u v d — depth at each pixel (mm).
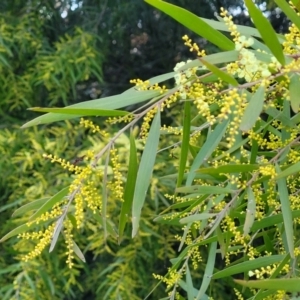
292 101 555
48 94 1893
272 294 715
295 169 599
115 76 2160
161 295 1596
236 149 751
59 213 647
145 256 1534
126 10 1962
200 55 626
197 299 792
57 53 1757
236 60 580
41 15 1899
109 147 629
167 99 626
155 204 1446
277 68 569
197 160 713
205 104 586
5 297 1387
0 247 1629
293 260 702
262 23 544
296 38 636
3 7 1924
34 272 1436
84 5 1994
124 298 1424
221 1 2037
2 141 1634
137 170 654
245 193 733
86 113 622
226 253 783
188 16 584
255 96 547
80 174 625
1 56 1656
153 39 2129
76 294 1718
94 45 1795
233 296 1634
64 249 1531
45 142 1646
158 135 619
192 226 840
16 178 1596
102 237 1423
